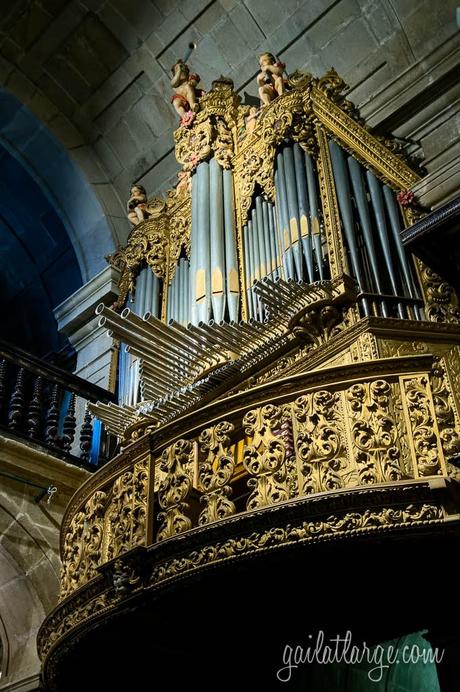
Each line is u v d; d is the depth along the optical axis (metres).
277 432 5.39
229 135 9.40
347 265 6.91
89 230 11.63
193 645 6.33
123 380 9.26
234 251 8.30
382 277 6.92
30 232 12.83
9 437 8.08
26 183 12.25
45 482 8.16
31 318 13.62
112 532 5.95
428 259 6.46
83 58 11.29
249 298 7.83
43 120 11.40
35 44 11.21
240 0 10.31
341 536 4.75
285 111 8.50
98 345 10.80
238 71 10.70
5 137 11.75
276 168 8.41
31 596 7.86
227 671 6.80
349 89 9.55
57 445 8.70
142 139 11.46
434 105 8.73
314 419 5.28
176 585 5.23
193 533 5.15
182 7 10.63
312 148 8.14
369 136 8.12
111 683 6.71
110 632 5.89
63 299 12.86
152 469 5.94
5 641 7.91
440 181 7.57
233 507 5.25
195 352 7.38
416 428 5.08
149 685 6.83
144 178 11.55
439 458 4.94
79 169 11.55
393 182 7.79
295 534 4.86
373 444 5.02
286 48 10.30
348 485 4.95
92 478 6.39
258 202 8.55
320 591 5.62
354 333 6.01
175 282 9.01
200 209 8.84
